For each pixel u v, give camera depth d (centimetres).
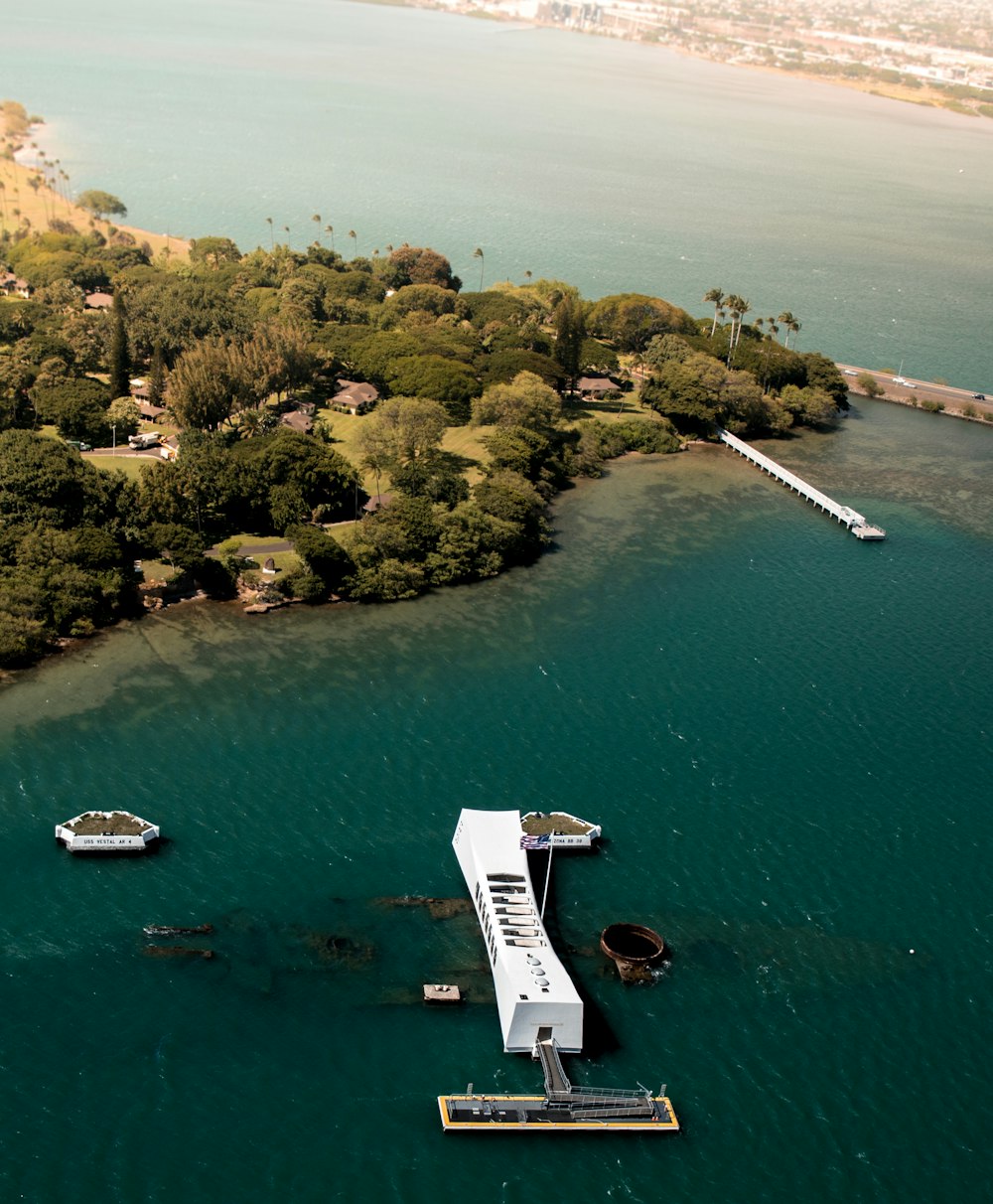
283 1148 11975
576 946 14725
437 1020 13500
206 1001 13462
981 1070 13550
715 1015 13938
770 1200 11981
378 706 19150
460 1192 11794
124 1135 11938
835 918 15512
